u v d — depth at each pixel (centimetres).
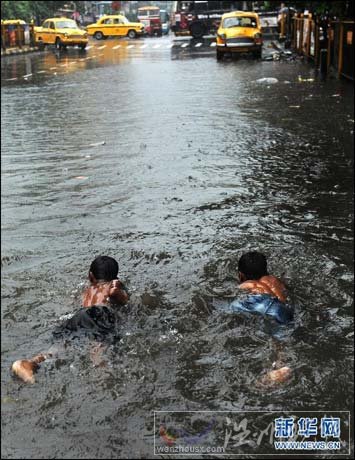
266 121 1285
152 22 5172
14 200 777
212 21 4197
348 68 1875
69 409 358
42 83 2131
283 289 488
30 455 323
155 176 877
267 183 835
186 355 407
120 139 1142
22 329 450
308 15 2527
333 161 946
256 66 2434
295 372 388
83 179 870
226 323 442
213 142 1094
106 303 455
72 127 1286
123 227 671
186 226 671
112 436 336
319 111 1384
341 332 436
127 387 376
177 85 1920
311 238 628
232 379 383
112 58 3086
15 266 568
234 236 638
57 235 650
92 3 8806
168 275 539
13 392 373
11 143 1143
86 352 409
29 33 4025
